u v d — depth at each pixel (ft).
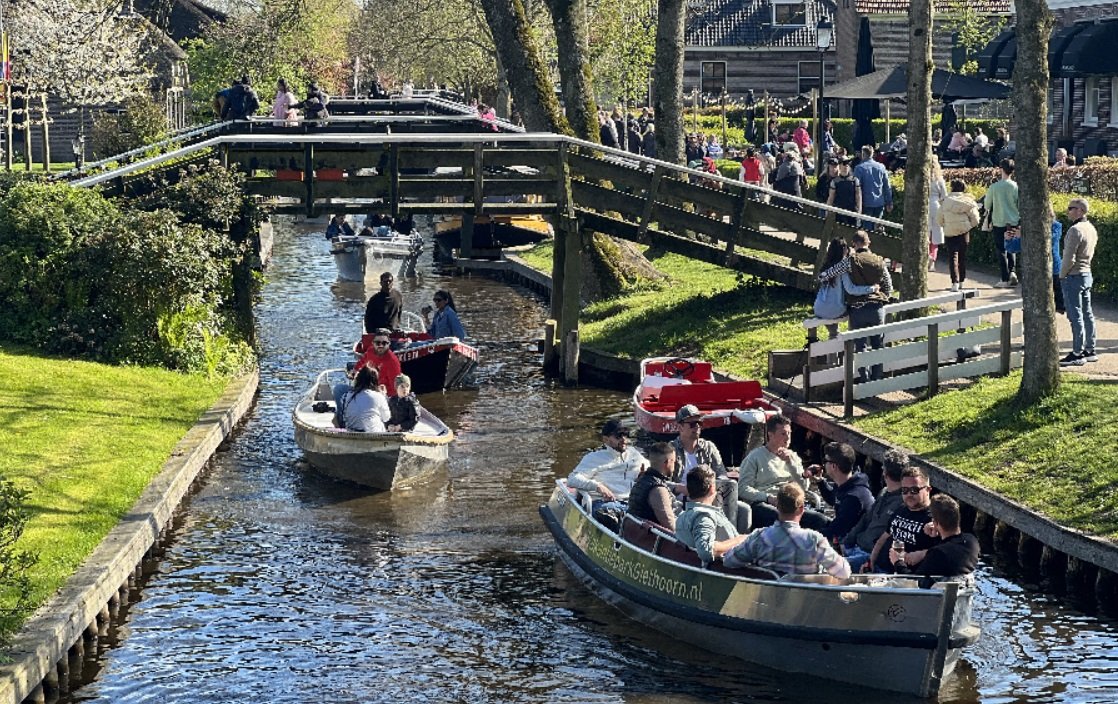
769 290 86.43
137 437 62.08
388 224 138.41
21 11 174.40
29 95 160.66
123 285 73.56
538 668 43.06
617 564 47.52
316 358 89.25
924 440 58.44
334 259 135.64
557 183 82.84
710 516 44.16
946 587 39.29
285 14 185.57
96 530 49.47
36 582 43.86
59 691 41.19
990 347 67.82
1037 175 56.65
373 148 81.56
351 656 43.98
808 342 68.90
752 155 117.50
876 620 40.04
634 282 96.94
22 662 38.06
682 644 44.83
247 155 82.33
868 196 90.68
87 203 76.69
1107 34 128.06
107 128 167.73
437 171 138.41
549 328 84.79
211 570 51.31
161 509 53.57
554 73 200.13
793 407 66.03
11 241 74.13
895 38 191.83
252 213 81.20
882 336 66.59
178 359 74.64
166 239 73.20
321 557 52.80
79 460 57.31
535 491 61.00
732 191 115.44
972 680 41.55
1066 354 65.00
